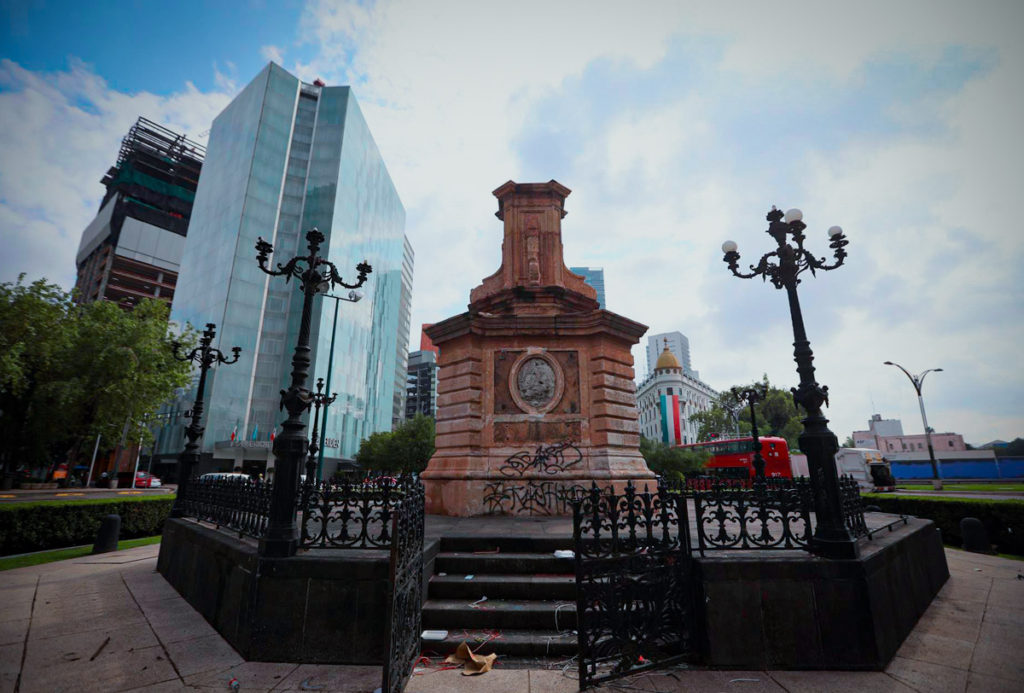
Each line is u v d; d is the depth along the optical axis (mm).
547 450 11797
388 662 4020
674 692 4340
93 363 31297
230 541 6395
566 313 13828
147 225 80125
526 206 14953
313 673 4699
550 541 7133
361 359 61656
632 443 12500
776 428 66500
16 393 28203
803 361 6195
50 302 30531
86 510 13852
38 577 9211
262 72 61312
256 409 52094
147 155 85750
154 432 58844
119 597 7672
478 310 14680
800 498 5773
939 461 55656
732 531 8977
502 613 5629
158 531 16547
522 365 12492
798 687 4426
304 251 57656
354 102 65312
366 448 54375
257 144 57719
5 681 4516
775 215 6855
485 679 4621
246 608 5258
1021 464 52250
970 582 8484
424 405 124188
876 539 6527
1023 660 4949
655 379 87875
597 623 4645
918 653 5223
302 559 5211
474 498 11273
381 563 5117
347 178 62250
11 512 11961
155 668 4832
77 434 33062
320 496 5840
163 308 36875
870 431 104125
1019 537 11672
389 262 77188
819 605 4988
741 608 4996
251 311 53750
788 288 6605
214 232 59688
